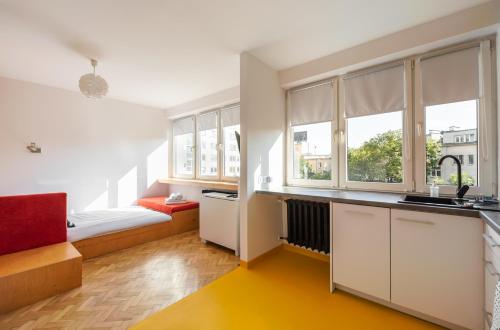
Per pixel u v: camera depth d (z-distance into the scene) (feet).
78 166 12.62
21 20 6.18
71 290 6.69
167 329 5.16
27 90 11.00
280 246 9.77
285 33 6.92
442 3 5.65
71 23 6.35
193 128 15.14
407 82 7.11
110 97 13.65
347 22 6.40
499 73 5.55
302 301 6.19
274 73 9.43
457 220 4.75
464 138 6.32
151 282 7.16
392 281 5.56
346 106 8.34
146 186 15.58
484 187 5.95
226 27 6.60
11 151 10.62
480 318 4.54
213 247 10.19
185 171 15.98
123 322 5.38
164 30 6.73
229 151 12.94
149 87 11.84
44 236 7.63
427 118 6.83
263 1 5.54
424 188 6.82
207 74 10.11
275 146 9.51
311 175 9.48
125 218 10.73
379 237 5.74
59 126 11.98
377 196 6.68
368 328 5.17
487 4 5.59
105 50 7.89
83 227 9.29
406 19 6.27
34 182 11.23
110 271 7.89
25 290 5.99
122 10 5.82
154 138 15.99
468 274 4.66
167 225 11.64
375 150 7.86
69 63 8.89
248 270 7.96
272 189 8.66
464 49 6.24
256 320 5.44
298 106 9.69
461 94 6.24
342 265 6.37
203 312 5.73
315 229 8.28
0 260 6.54
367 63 7.59
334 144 8.66
